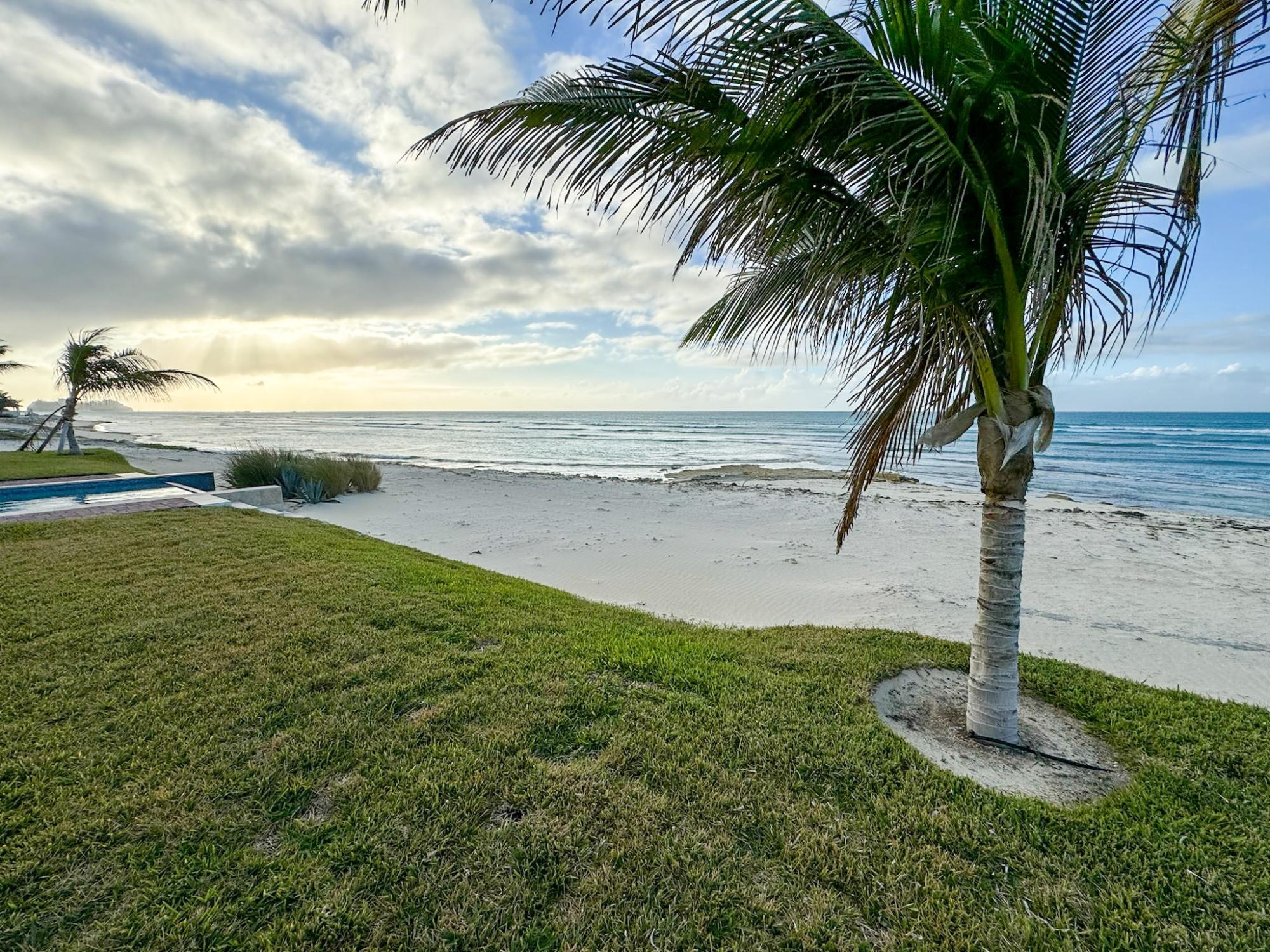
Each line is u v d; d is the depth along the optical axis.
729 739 2.84
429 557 6.85
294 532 7.03
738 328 3.31
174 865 1.93
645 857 2.04
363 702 3.05
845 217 2.55
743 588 7.24
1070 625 6.08
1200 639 5.66
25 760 2.46
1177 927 1.84
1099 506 15.38
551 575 7.68
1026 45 2.15
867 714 3.20
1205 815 2.43
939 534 10.66
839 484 19.03
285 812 2.21
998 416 2.85
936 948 1.73
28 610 4.21
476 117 2.71
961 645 4.62
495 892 1.87
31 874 1.86
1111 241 2.63
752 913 1.82
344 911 1.77
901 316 2.96
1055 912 1.89
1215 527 11.93
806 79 2.08
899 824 2.26
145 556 5.66
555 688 3.29
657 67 2.27
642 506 13.55
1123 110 2.30
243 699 3.05
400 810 2.22
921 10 2.03
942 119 2.23
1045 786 2.72
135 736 2.67
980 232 2.43
